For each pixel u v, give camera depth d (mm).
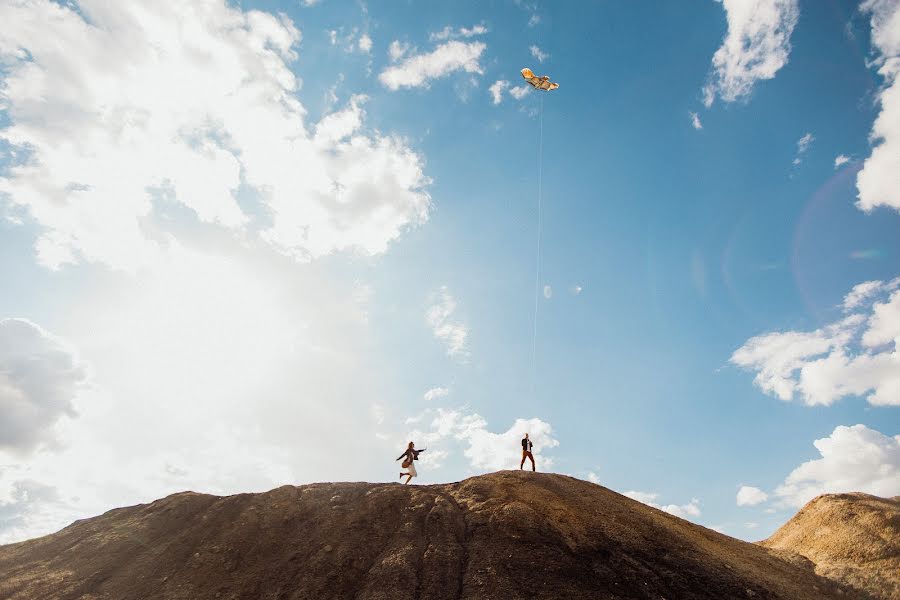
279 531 19984
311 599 16125
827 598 17688
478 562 17203
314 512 21109
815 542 21359
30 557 19297
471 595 15602
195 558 18266
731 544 21125
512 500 21031
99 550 19281
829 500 23141
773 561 20047
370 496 21781
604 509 21312
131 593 16891
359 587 16672
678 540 19719
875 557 18906
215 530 19938
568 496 22109
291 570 17672
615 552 18156
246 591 16781
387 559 17500
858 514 21250
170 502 22141
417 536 18922
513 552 17594
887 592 17375
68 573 17938
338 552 18203
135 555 19031
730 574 17922
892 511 20641
